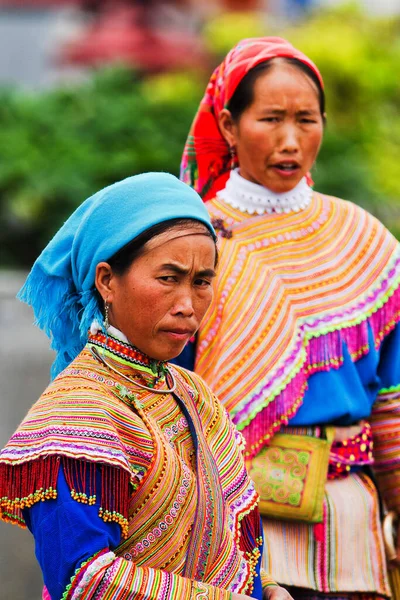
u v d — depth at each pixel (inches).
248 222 395.2
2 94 995.3
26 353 608.4
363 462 390.3
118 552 264.5
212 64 1411.2
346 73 1141.7
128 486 263.0
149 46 1453.0
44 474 256.8
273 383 376.5
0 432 567.5
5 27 1684.3
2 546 516.1
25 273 776.9
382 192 1005.8
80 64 1487.5
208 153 418.3
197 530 270.7
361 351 389.1
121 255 271.1
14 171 881.5
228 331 381.7
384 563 384.2
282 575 368.5
